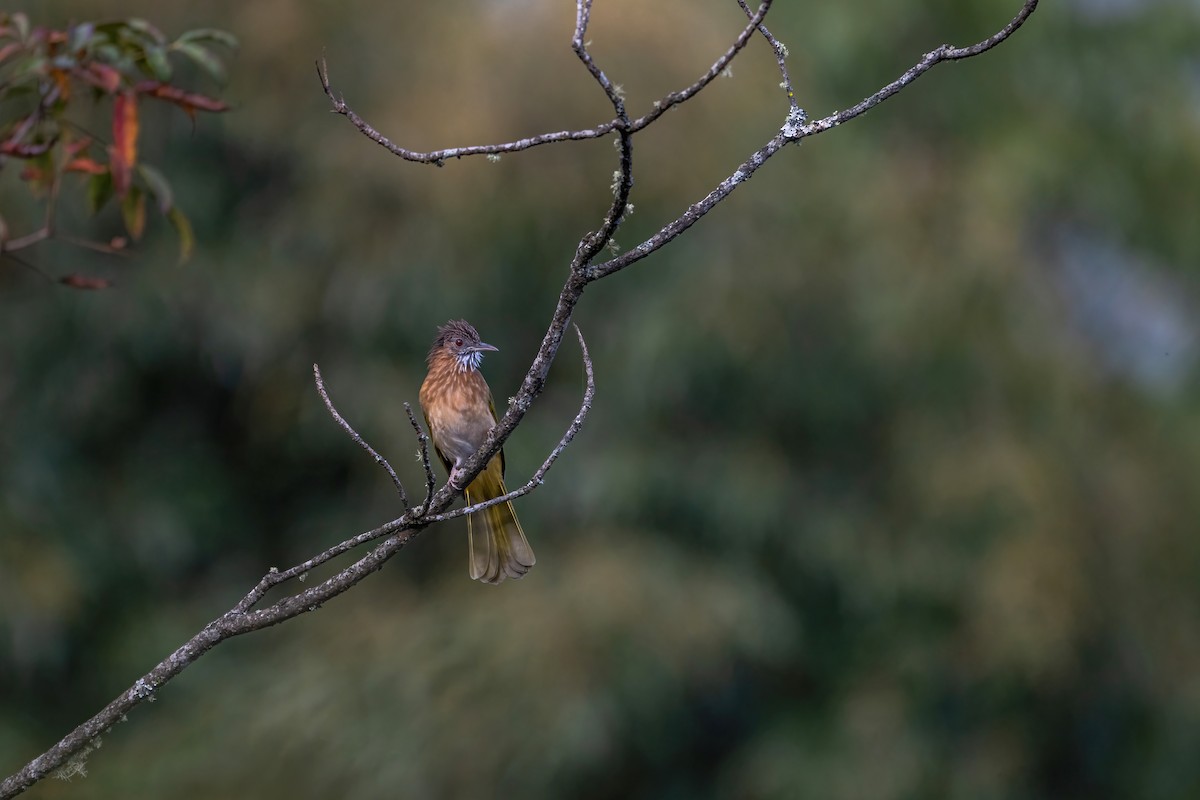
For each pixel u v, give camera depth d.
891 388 15.82
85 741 4.48
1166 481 16.41
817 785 14.79
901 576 15.19
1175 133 17.19
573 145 14.79
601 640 13.96
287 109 15.35
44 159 4.30
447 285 14.92
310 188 15.53
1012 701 15.69
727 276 14.72
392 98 15.23
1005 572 14.77
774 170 15.12
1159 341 17.33
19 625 14.53
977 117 16.77
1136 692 16.33
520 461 15.09
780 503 15.19
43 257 15.10
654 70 14.74
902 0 16.56
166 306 15.20
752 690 16.19
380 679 14.31
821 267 15.22
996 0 16.75
